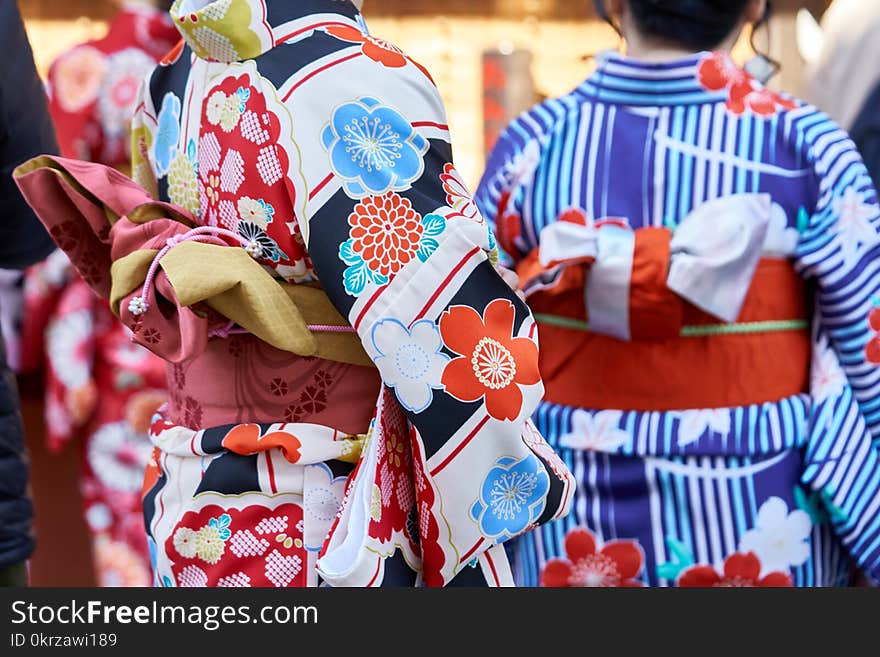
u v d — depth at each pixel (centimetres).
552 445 206
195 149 151
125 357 296
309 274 141
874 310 198
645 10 200
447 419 133
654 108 199
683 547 200
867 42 243
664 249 191
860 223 196
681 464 198
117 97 288
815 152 194
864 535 201
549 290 204
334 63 136
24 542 194
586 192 201
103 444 300
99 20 520
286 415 142
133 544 304
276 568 142
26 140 195
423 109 138
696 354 196
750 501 198
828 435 199
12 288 300
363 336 133
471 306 134
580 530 205
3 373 193
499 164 212
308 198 134
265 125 138
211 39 142
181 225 147
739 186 195
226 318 143
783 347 200
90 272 160
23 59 194
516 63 536
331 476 142
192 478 146
